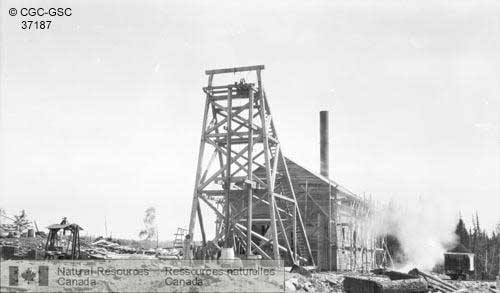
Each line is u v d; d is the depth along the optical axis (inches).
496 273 2112.5
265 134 929.5
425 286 737.6
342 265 1214.9
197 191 922.1
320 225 1167.6
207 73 965.8
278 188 1154.0
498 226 2488.9
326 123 1521.9
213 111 981.8
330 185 1170.6
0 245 924.0
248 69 946.1
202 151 939.3
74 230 899.4
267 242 950.4
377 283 677.3
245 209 912.9
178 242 1166.3
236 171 924.6
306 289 713.6
